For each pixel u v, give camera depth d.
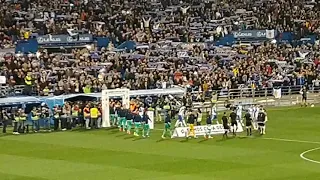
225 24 125.81
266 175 49.78
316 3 136.12
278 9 132.75
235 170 51.75
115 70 99.56
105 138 69.38
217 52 113.31
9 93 88.06
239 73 102.38
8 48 103.88
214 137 69.25
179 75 97.50
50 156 58.72
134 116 70.81
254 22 128.50
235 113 71.06
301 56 115.12
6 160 57.00
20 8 118.50
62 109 76.88
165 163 54.81
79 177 49.69
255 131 73.31
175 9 130.62
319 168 52.53
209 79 97.44
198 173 50.69
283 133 72.50
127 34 116.31
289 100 99.75
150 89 89.81
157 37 117.94
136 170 52.03
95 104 78.19
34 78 90.88
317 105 99.50
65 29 111.38
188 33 120.50
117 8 126.69
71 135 71.94
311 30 126.00
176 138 68.75
